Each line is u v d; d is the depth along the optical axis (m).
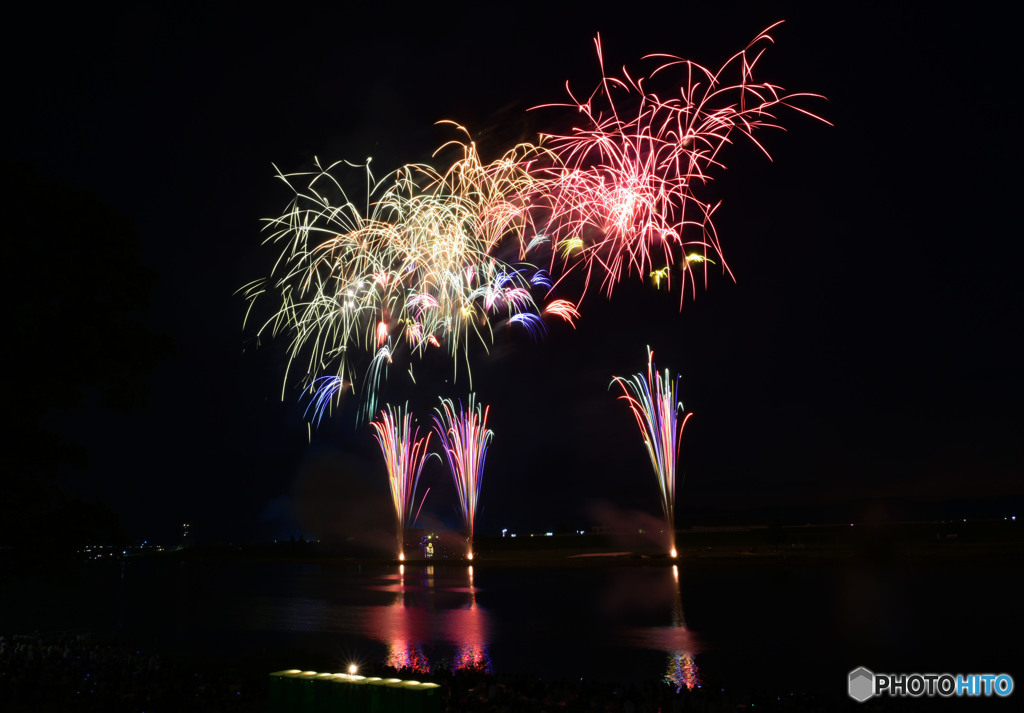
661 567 74.00
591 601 42.94
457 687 15.87
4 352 16.42
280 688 11.62
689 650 24.61
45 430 16.78
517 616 36.53
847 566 62.03
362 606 44.03
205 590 62.16
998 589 39.78
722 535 115.88
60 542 17.14
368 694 10.82
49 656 19.88
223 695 15.62
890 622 29.22
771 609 35.28
